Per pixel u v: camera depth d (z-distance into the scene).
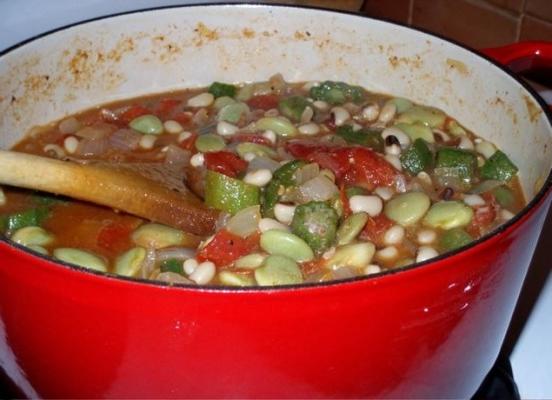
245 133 0.49
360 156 0.45
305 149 0.47
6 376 0.40
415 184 0.45
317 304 0.28
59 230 0.42
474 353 0.35
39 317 0.31
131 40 0.52
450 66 0.50
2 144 0.47
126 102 0.53
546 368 0.44
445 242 0.41
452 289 0.30
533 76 0.64
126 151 0.49
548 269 0.49
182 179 0.44
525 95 0.44
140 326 0.29
